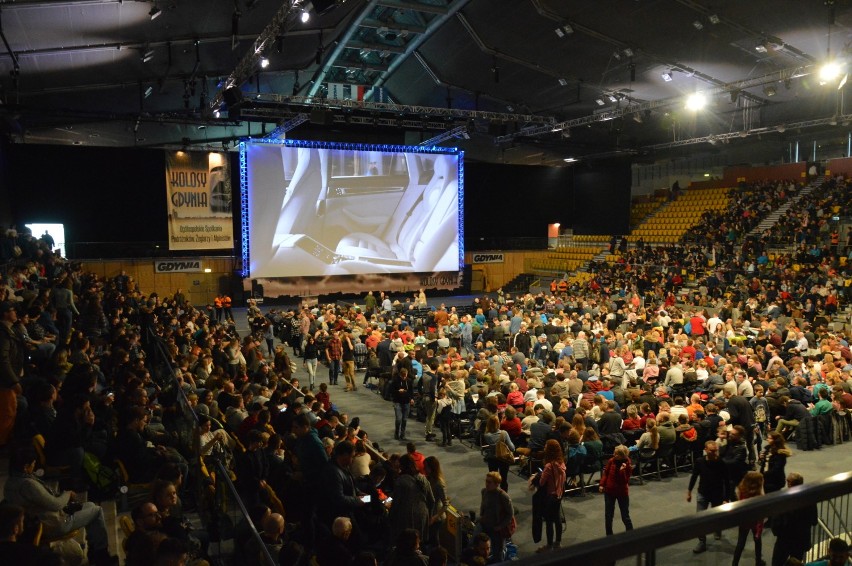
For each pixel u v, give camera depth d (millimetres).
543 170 38250
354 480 8352
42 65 18609
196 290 29875
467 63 24547
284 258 29328
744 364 15586
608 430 11195
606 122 29578
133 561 4117
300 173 29422
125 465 7027
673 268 29656
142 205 29469
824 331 18281
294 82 25469
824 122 24641
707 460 8531
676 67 22562
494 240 36906
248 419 8727
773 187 32031
